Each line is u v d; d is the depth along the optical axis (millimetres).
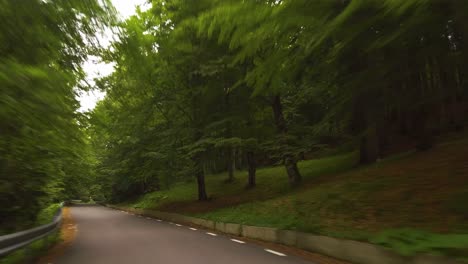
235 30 6855
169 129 25266
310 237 9969
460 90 9047
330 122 11172
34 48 6574
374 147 23438
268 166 43250
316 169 29047
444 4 6051
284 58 7930
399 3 5418
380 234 7707
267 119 26281
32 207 14664
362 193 14867
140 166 29094
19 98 5871
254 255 9344
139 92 22922
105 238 14273
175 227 18953
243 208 19406
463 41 7324
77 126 8539
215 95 24250
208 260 8680
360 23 6309
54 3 6785
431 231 8492
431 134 20281
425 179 13984
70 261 9148
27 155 10398
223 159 26562
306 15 6312
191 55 21234
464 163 14508
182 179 26219
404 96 8852
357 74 8438
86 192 80625
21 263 8648
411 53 7836
